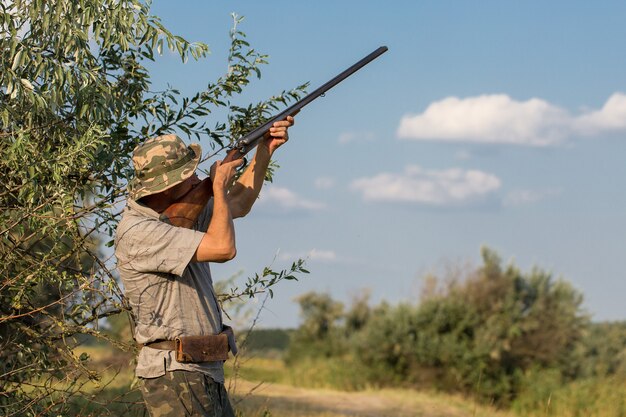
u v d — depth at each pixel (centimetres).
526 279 2431
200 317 434
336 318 3269
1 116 523
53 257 507
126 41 541
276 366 2864
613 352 2580
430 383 2278
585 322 2420
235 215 496
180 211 443
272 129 495
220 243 424
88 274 541
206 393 427
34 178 504
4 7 514
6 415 528
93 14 527
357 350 2389
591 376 2328
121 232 432
